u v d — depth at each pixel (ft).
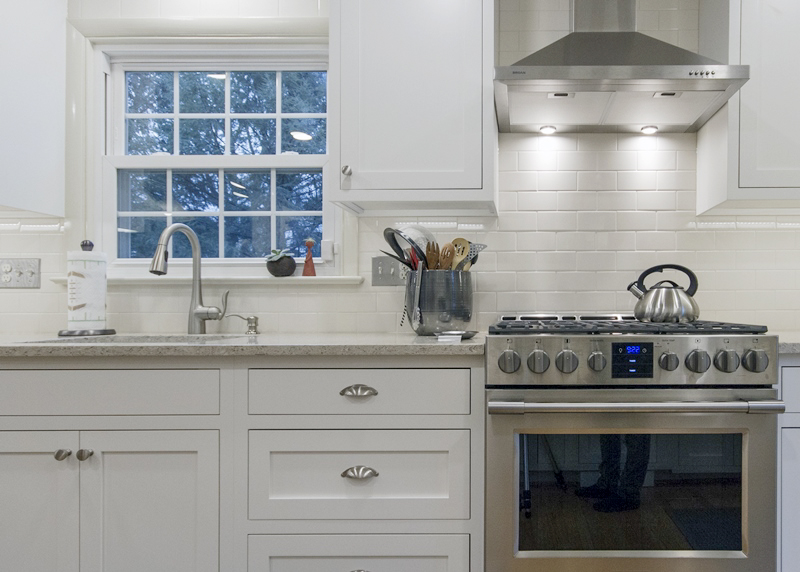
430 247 5.40
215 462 4.40
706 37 6.10
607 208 6.39
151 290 6.50
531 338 4.32
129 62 6.72
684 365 4.29
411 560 4.41
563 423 4.32
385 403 4.40
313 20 6.43
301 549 4.39
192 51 6.66
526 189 6.44
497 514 4.30
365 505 4.39
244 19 6.46
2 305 6.54
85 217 6.55
